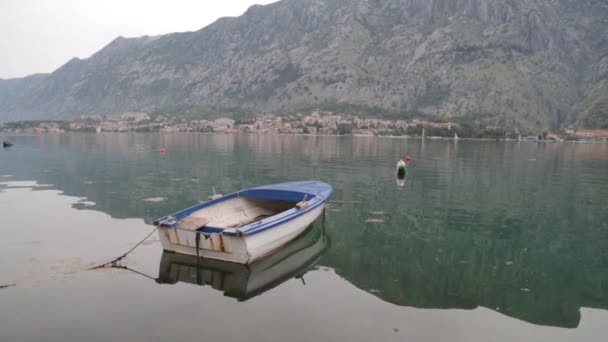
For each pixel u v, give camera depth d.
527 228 22.09
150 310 11.54
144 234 18.95
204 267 14.89
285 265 15.51
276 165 51.94
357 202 28.08
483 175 44.12
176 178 38.22
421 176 42.44
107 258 15.66
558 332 11.02
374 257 16.77
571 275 15.29
